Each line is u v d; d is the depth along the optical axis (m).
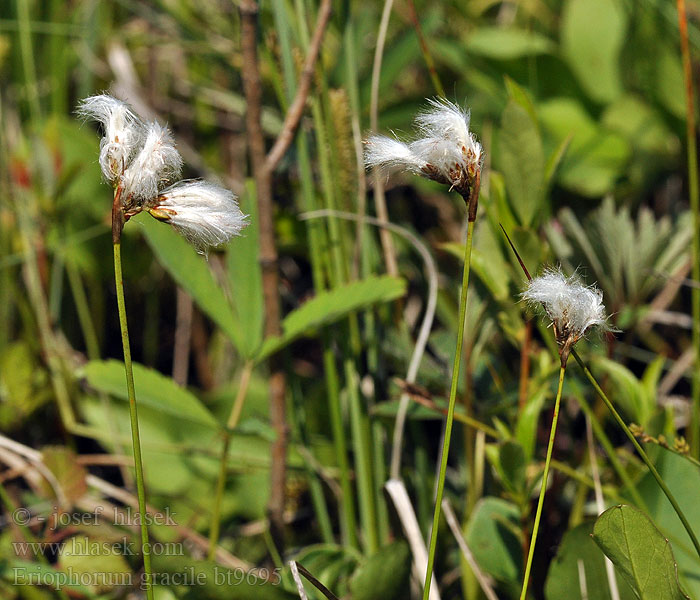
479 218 0.91
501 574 0.91
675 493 0.88
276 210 1.05
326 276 0.94
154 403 0.90
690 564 0.87
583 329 0.79
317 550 0.91
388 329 0.96
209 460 1.05
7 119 1.24
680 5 0.92
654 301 1.12
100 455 1.11
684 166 1.23
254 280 0.92
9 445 0.94
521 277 0.90
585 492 0.93
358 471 0.93
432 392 0.95
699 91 1.23
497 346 1.05
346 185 0.94
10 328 1.19
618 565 0.81
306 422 0.99
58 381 1.09
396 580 0.90
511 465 0.87
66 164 1.22
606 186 1.20
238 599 0.88
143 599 0.93
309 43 0.92
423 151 0.78
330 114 0.92
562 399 0.96
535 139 0.88
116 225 0.78
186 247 0.92
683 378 1.16
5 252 1.18
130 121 0.78
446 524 0.95
